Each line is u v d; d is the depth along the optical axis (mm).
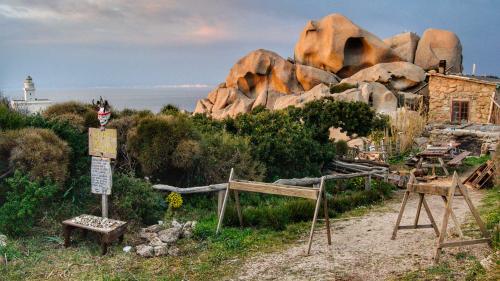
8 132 9633
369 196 12586
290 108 20438
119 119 12875
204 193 11734
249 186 8625
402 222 9703
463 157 17641
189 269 7062
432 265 6566
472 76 31094
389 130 22703
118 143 12281
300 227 9398
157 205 10008
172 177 12430
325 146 17297
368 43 40531
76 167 10273
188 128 12523
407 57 41406
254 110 22062
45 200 9008
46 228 8469
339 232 9000
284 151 14445
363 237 8500
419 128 23641
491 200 11438
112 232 7684
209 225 9164
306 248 7941
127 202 9188
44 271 6863
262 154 14211
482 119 27094
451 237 7883
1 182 8945
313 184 12875
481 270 6105
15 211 8070
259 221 9523
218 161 12664
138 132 11961
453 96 28031
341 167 16688
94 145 8781
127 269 7043
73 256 7453
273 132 15109
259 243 8312
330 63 41344
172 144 11922
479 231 7938
